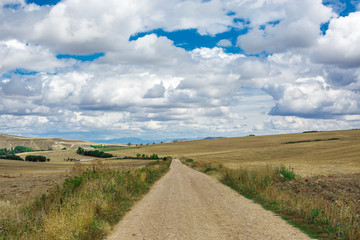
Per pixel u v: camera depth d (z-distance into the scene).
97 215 9.10
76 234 7.05
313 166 35.34
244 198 13.45
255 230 7.65
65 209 8.40
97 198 10.69
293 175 19.25
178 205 11.95
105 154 138.25
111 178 15.47
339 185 15.69
